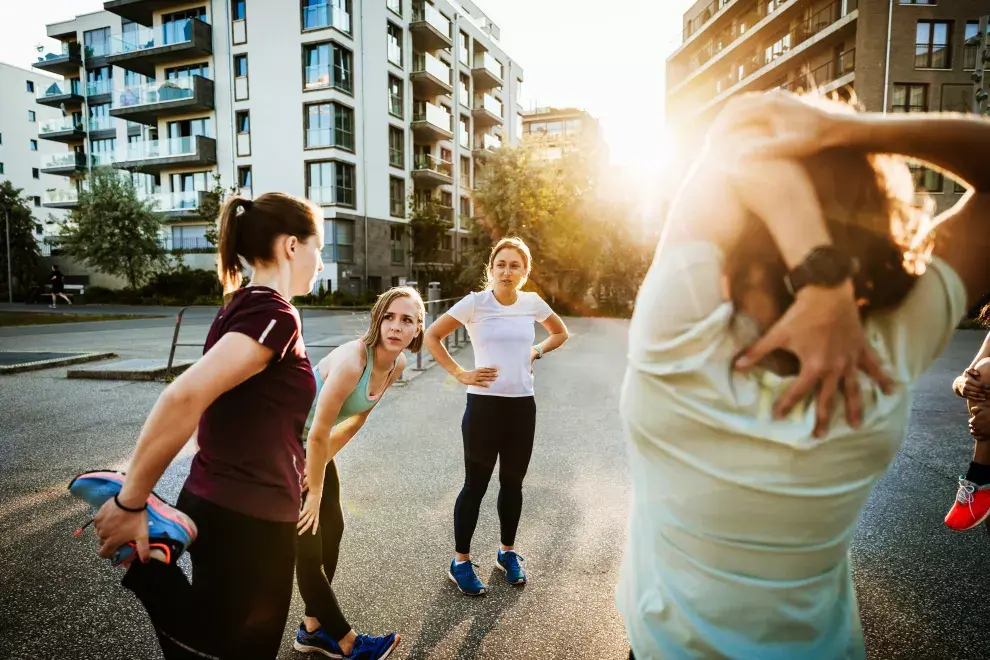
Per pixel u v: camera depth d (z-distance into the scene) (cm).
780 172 85
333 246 2886
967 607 264
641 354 100
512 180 2741
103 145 3772
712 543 97
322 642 234
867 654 231
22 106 5097
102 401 718
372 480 440
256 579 148
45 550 323
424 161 3559
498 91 4638
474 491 283
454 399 748
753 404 90
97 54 3697
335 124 2850
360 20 2991
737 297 91
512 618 258
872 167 88
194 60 3092
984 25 1823
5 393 764
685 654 100
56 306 2833
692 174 100
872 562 309
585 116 2805
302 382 155
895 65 2372
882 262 89
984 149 84
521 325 291
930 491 414
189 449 526
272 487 150
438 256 3662
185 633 137
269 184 2972
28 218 3650
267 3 2891
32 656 229
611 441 550
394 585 287
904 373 92
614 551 324
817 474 90
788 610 96
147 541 130
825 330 85
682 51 4159
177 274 3062
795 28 2955
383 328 218
